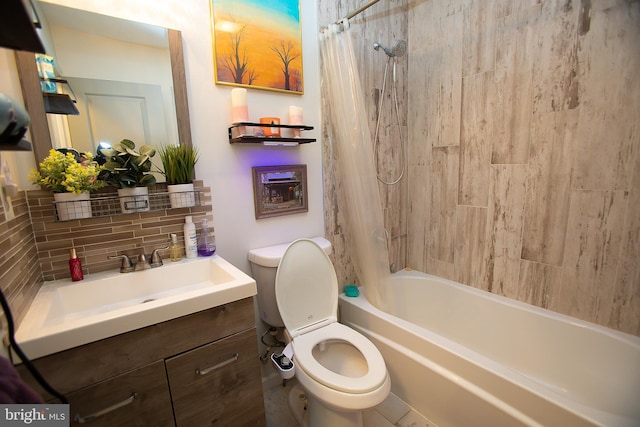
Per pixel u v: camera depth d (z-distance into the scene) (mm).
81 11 1106
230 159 1475
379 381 1127
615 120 1291
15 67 1005
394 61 1977
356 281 2045
